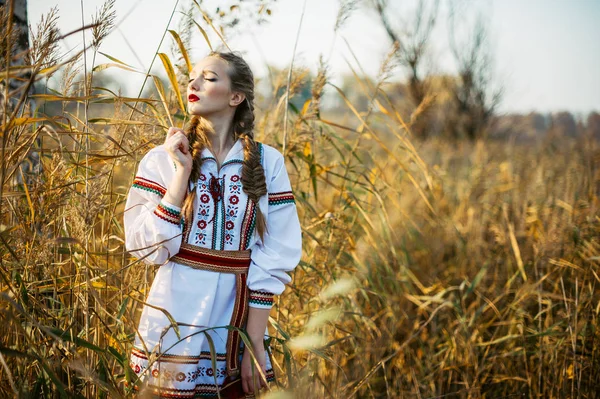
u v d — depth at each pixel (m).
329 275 3.06
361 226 3.70
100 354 2.02
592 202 4.27
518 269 4.09
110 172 2.14
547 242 3.55
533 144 8.43
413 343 3.68
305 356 2.75
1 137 1.87
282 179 2.16
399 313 3.77
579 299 3.32
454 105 11.36
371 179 3.42
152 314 2.00
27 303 2.01
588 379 3.16
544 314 3.76
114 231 2.63
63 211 2.20
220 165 2.07
